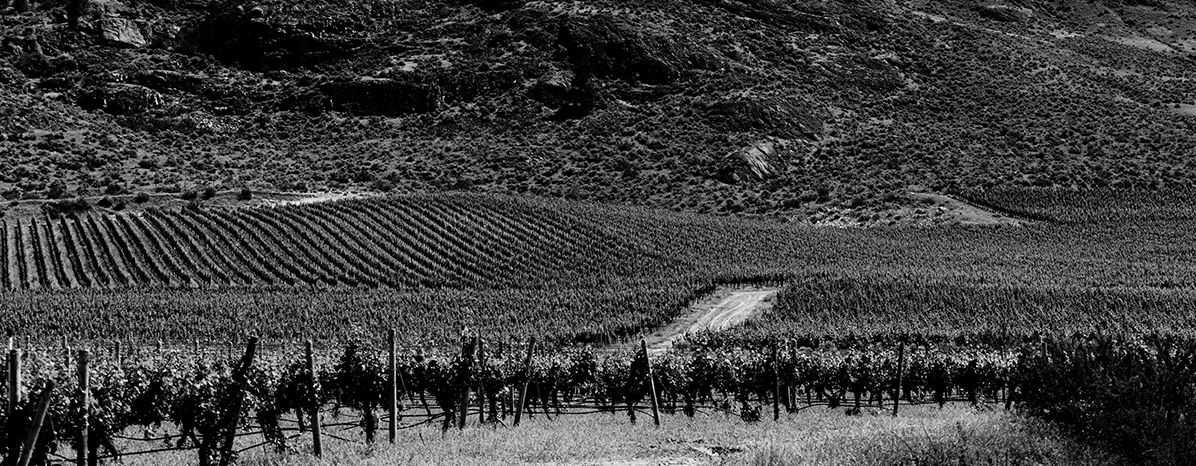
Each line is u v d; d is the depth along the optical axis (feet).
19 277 280.72
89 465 57.47
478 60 556.10
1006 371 124.16
